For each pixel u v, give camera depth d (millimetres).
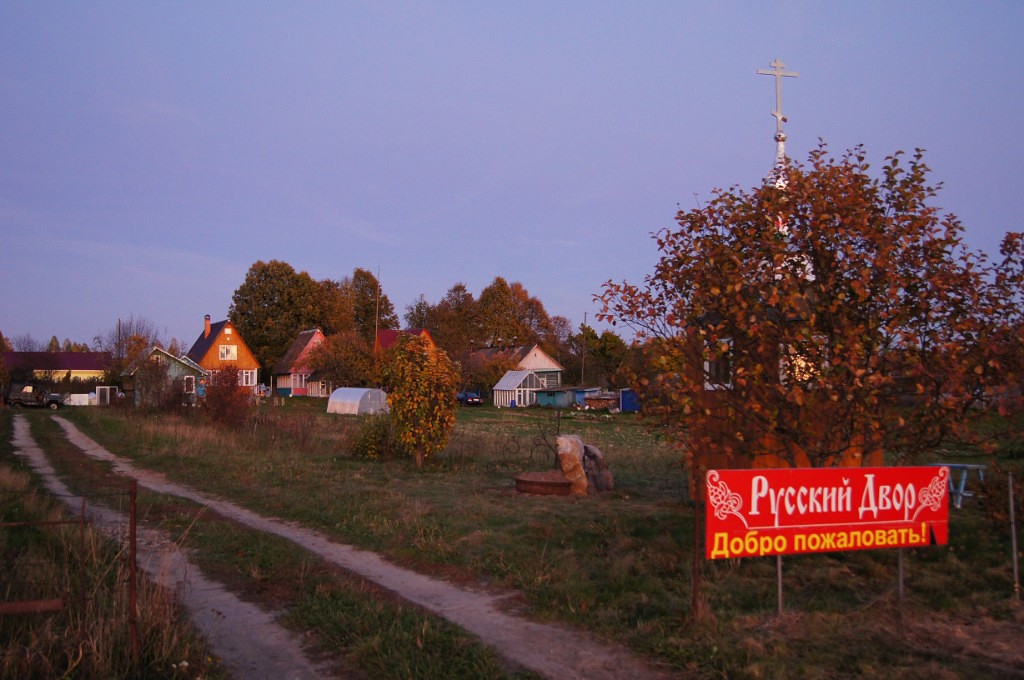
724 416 8859
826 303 8664
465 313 100312
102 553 9227
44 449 23609
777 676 5812
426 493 14492
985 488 9672
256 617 7551
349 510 12625
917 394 8438
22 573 7711
